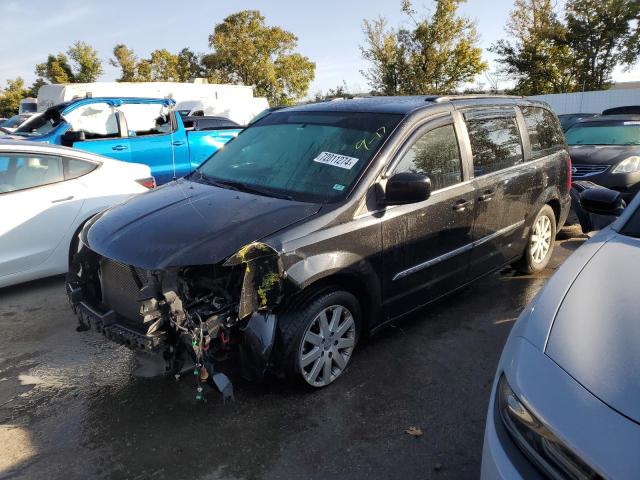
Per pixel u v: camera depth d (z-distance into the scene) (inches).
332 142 144.9
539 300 87.2
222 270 109.7
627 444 58.5
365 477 100.7
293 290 113.3
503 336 157.2
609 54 1158.3
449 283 158.1
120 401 125.3
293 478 100.3
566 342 74.2
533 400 67.4
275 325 113.7
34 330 162.4
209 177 157.0
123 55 1643.7
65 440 111.3
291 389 128.4
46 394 128.3
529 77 1229.7
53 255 193.2
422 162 143.6
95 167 210.2
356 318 131.8
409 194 125.3
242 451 107.5
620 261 94.6
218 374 107.5
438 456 106.3
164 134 356.8
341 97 186.7
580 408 63.9
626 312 78.1
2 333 160.2
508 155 176.4
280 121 169.3
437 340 154.3
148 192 154.2
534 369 71.6
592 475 58.5
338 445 109.3
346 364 132.8
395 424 116.0
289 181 138.9
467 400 125.1
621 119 357.7
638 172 298.2
